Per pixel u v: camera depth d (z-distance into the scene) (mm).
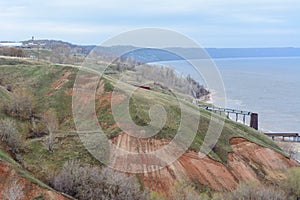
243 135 41031
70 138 30438
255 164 36750
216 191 29922
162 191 27406
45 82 44406
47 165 26812
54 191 21297
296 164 39906
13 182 21141
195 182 29781
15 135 28203
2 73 48594
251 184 28312
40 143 29578
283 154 40344
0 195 20500
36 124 33688
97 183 22562
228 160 34875
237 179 33188
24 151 28188
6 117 33219
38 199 20594
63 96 39812
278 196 26156
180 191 25641
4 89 40312
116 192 22250
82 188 22312
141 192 24344
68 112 36812
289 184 30516
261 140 44438
